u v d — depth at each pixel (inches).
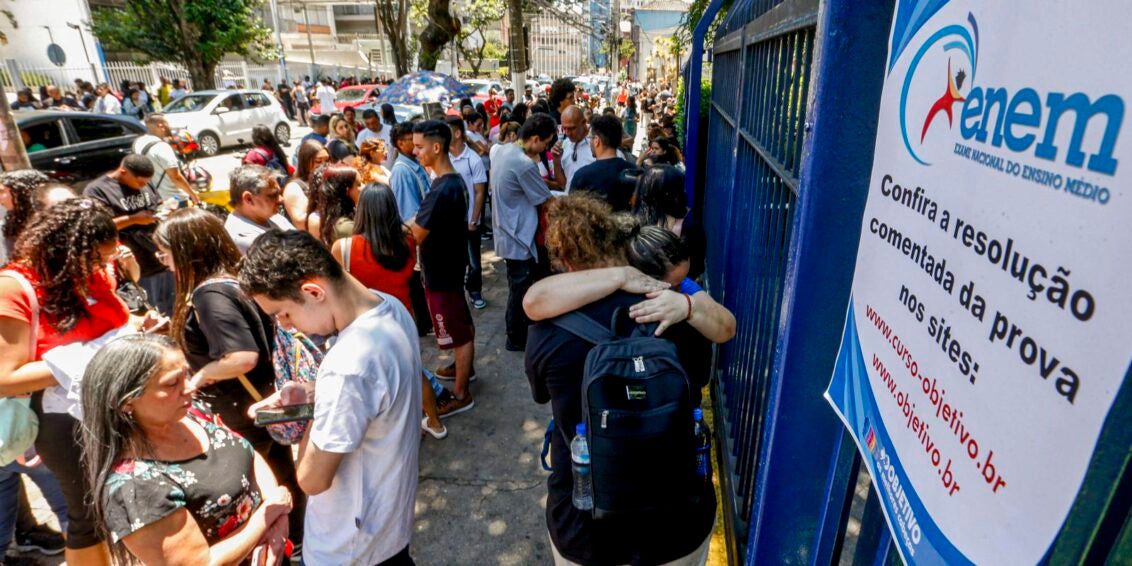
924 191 30.5
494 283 225.3
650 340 53.6
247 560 66.0
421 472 120.1
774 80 79.5
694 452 53.4
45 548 102.9
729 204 130.5
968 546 25.4
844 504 50.0
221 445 65.3
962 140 26.6
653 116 563.2
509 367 160.9
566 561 61.4
